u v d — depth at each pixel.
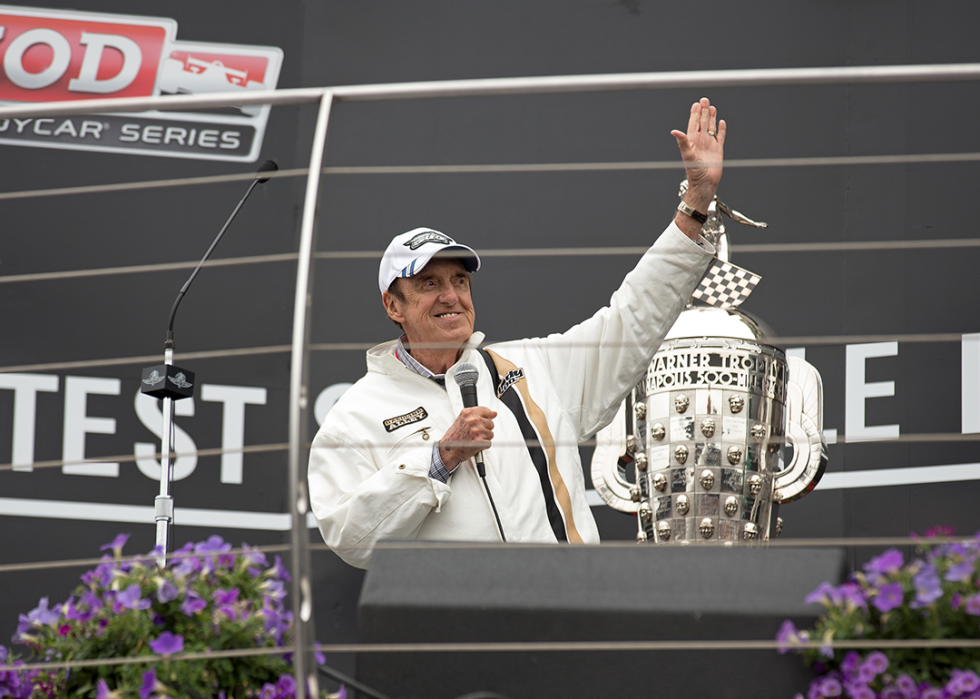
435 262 10.90
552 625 6.20
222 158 14.33
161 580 6.66
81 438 13.63
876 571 5.97
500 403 10.55
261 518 13.62
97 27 14.48
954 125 13.77
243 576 7.12
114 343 13.88
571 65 14.38
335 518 9.88
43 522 13.41
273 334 13.98
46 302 13.89
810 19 14.13
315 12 14.52
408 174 14.29
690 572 6.23
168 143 14.34
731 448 8.95
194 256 14.11
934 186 13.71
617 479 10.30
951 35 13.92
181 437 13.70
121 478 13.57
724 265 10.30
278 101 6.93
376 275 14.13
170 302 13.99
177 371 11.25
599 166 7.31
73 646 6.73
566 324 13.98
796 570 6.18
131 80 14.45
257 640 6.95
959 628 5.93
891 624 5.95
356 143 14.39
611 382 10.49
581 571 6.33
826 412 13.45
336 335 14.01
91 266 14.05
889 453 13.26
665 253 9.93
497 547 6.43
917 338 7.14
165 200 14.20
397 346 11.09
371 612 6.32
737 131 14.05
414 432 10.51
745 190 13.95
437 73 14.45
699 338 9.20
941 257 13.57
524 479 10.08
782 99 14.03
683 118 14.25
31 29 14.48
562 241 14.16
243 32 14.49
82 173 14.29
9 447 13.56
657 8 14.34
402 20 14.48
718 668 6.04
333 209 14.23
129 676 6.50
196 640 6.66
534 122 14.36
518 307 14.01
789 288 13.71
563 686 6.16
